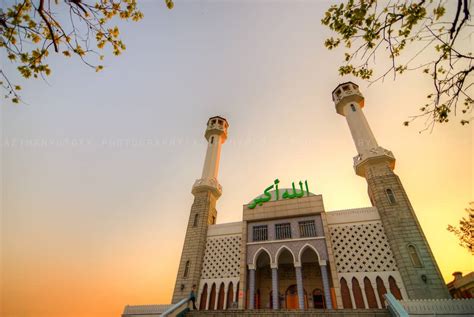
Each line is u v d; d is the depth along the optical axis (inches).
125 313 711.1
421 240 645.9
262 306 811.4
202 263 853.8
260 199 903.1
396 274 635.5
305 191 928.3
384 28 200.1
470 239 622.5
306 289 798.5
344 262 695.7
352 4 205.9
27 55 187.8
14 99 191.3
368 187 847.1
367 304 619.8
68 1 193.3
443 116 201.5
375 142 893.8
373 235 717.9
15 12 178.7
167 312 555.5
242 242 813.9
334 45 231.5
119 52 225.6
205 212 966.4
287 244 761.0
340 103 1065.5
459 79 184.7
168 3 227.9
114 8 211.8
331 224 780.6
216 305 748.6
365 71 233.0
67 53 203.3
